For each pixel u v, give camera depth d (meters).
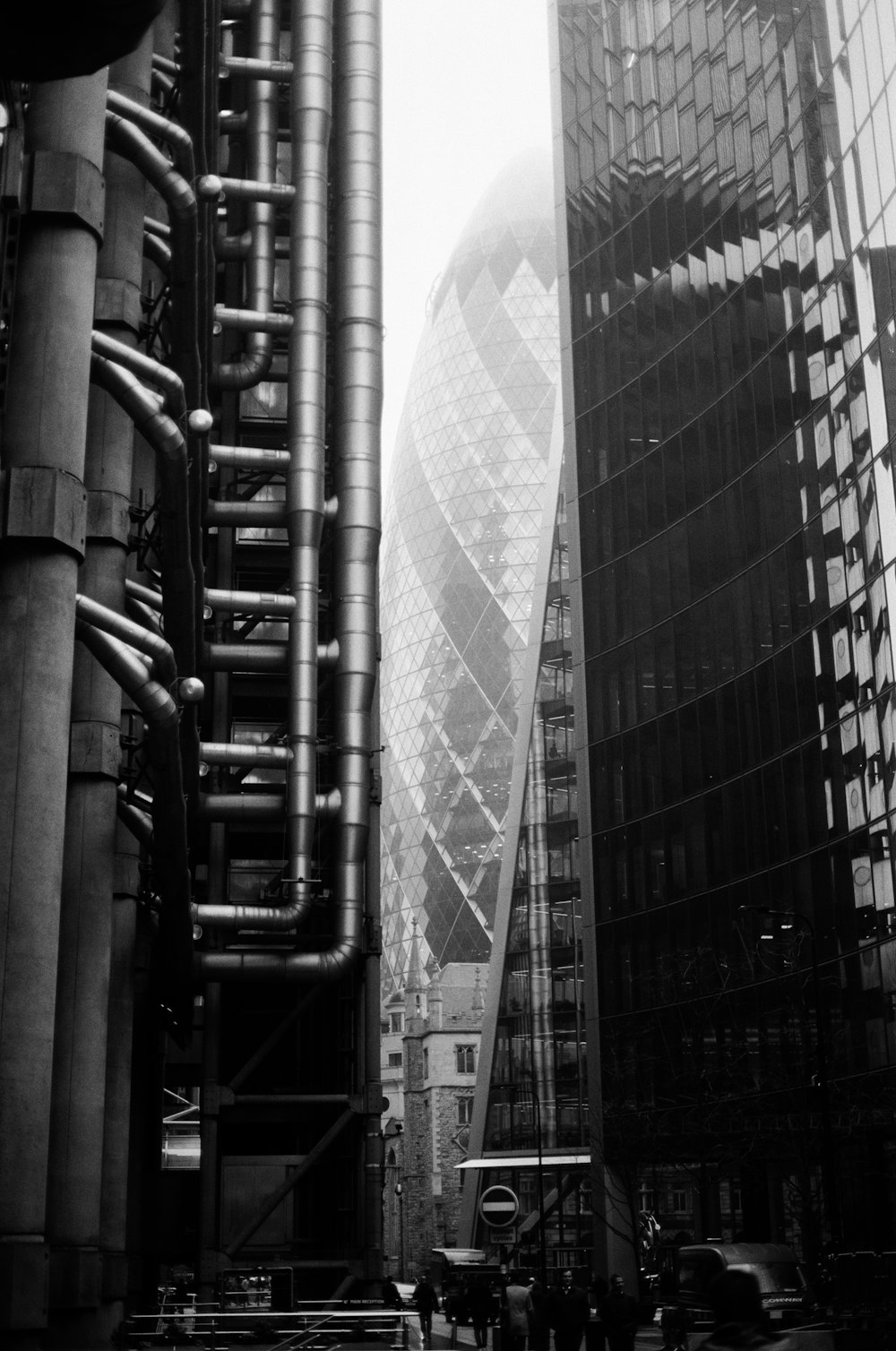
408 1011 140.00
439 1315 72.00
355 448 49.22
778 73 58.41
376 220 50.97
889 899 46.50
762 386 57.88
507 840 101.38
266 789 52.75
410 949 176.62
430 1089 134.75
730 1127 52.56
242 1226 51.12
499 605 178.00
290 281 49.53
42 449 20.86
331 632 49.72
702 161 64.25
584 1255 90.38
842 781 50.12
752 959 54.16
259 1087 54.16
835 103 52.97
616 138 71.75
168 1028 52.41
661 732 62.47
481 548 181.88
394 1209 147.38
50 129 21.94
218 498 52.47
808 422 54.22
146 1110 47.19
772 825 54.47
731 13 62.91
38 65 4.75
